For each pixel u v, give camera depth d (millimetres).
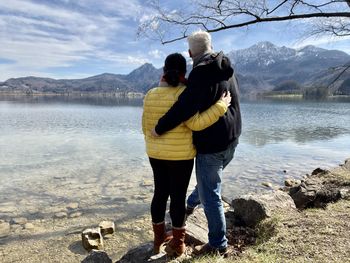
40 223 7824
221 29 8758
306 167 14828
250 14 8359
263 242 4168
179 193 3709
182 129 3488
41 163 15203
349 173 8445
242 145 21312
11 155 17266
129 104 109188
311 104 105500
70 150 19047
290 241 4043
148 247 4211
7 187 11008
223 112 3381
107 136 25891
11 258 6137
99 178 12297
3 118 44656
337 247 3816
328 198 5918
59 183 11562
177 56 3574
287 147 20750
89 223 7797
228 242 4527
